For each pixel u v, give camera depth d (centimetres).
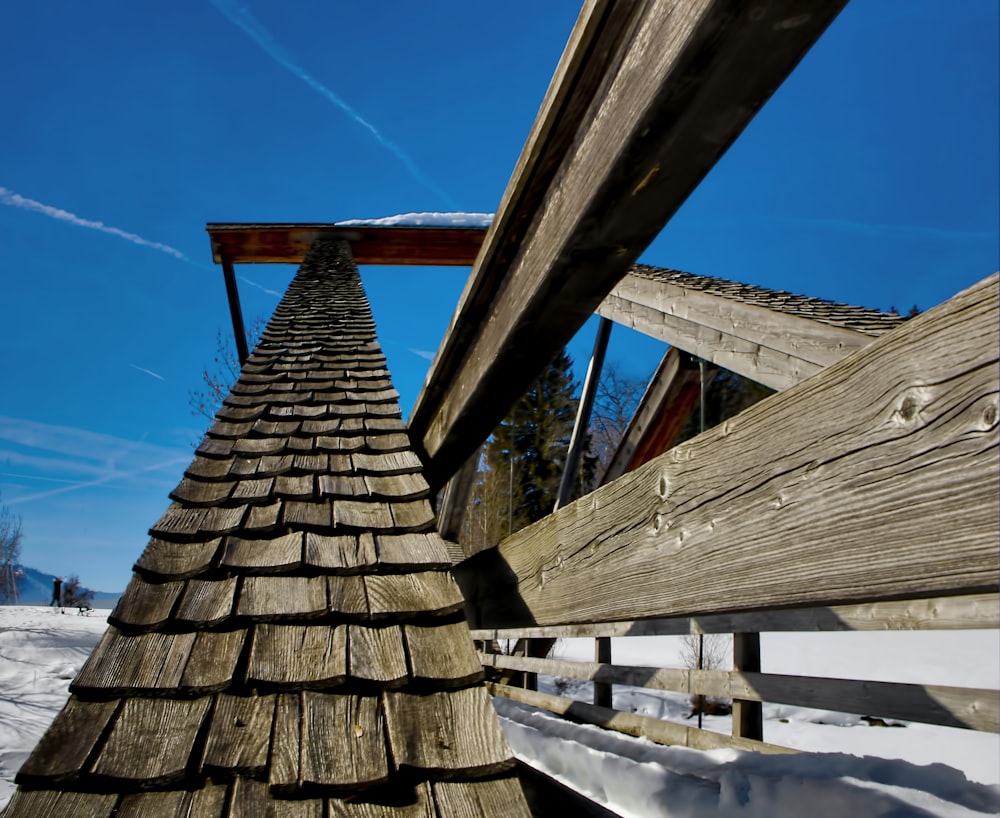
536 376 253
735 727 253
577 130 173
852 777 183
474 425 300
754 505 152
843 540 126
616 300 603
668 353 683
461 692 131
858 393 126
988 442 100
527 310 204
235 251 733
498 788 110
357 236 749
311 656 135
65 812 100
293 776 107
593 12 145
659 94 129
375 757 113
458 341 276
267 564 164
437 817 103
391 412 277
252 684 126
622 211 161
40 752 109
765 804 177
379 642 142
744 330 436
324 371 330
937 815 155
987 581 98
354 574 166
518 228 210
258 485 206
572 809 167
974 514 101
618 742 264
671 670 291
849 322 403
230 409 274
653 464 200
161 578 158
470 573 409
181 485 203
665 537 188
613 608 215
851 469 125
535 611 293
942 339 109
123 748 111
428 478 380
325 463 227
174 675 127
